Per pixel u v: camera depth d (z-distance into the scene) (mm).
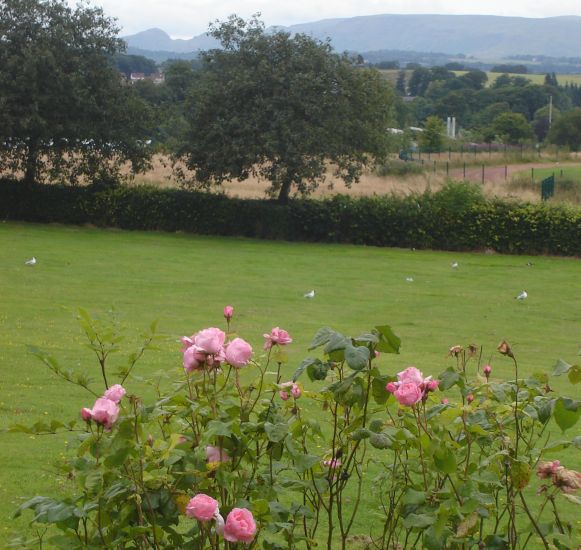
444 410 4016
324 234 35781
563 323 21656
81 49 35156
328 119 34625
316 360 4070
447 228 34906
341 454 4133
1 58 34375
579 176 54281
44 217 36062
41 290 22219
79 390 12406
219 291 23766
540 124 95625
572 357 17594
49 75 34281
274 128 34250
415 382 3752
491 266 31031
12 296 21078
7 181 36094
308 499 4629
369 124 35406
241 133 34688
